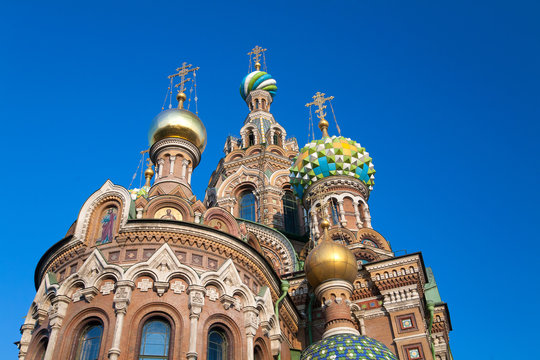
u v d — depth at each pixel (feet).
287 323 95.71
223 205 150.41
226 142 177.47
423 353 91.04
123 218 81.10
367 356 76.23
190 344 71.10
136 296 74.33
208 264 80.69
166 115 106.11
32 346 75.36
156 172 103.50
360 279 101.96
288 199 154.51
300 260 121.19
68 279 76.84
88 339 73.41
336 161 128.47
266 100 188.44
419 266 101.45
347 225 122.01
